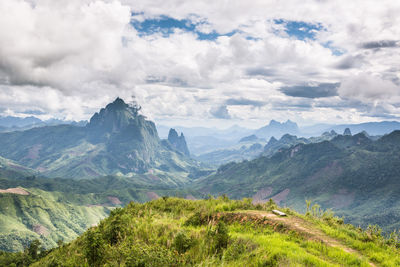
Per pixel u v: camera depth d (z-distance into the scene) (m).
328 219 13.15
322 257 7.77
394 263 7.73
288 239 9.37
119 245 9.00
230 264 7.13
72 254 11.26
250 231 10.70
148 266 6.80
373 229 10.65
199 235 9.24
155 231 10.53
